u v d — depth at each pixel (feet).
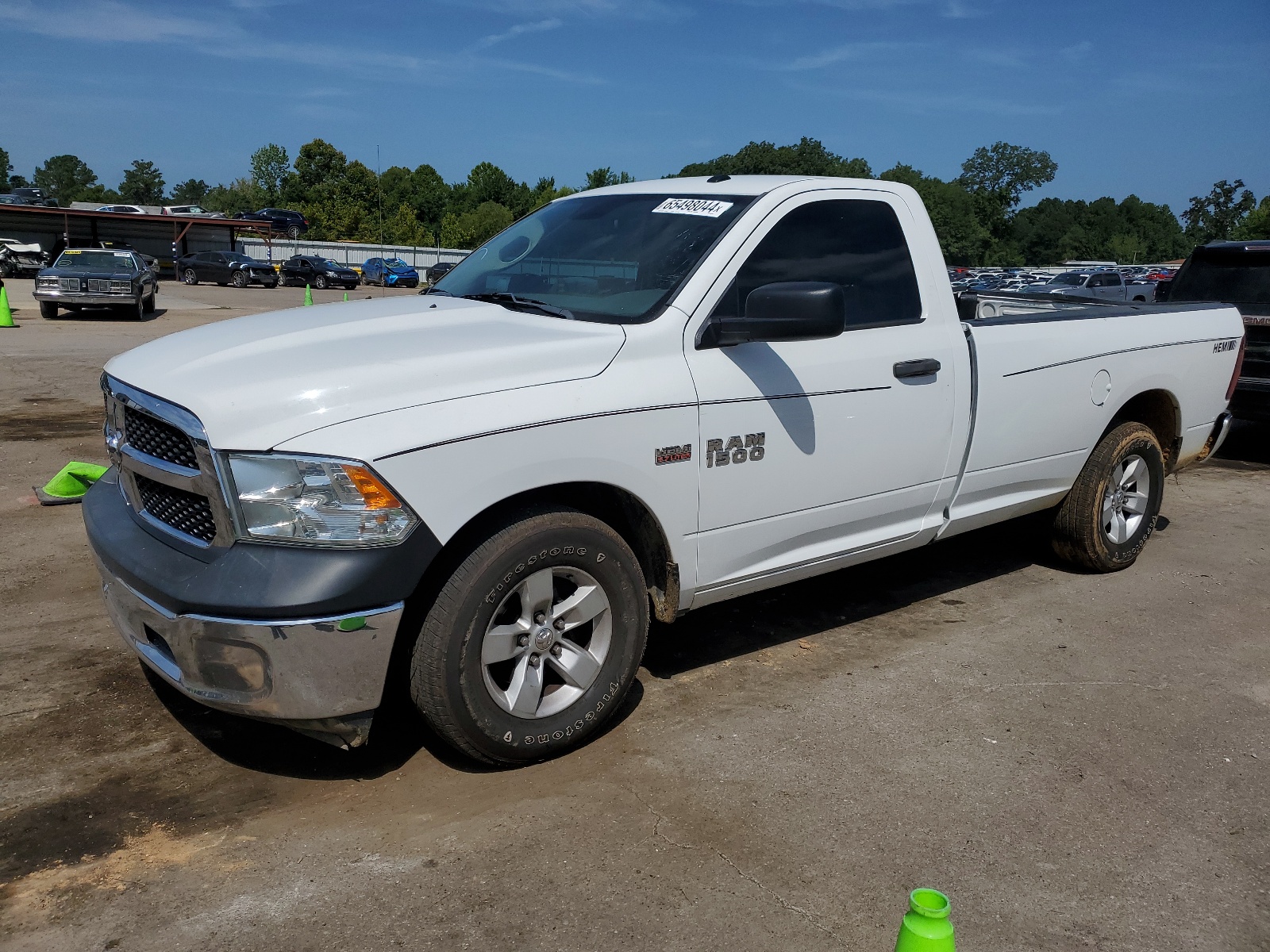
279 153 357.61
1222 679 13.76
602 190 14.96
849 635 15.03
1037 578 17.94
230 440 9.23
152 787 10.34
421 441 9.41
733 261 12.01
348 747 10.00
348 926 8.27
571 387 10.47
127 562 10.02
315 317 12.00
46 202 176.65
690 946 8.13
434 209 378.53
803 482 12.61
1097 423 16.75
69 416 31.78
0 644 13.76
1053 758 11.41
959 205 362.53
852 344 12.96
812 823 9.94
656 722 12.03
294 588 9.04
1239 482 26.63
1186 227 421.18
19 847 9.25
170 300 103.76
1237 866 9.51
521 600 10.46
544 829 9.72
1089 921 8.63
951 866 9.32
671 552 11.60
